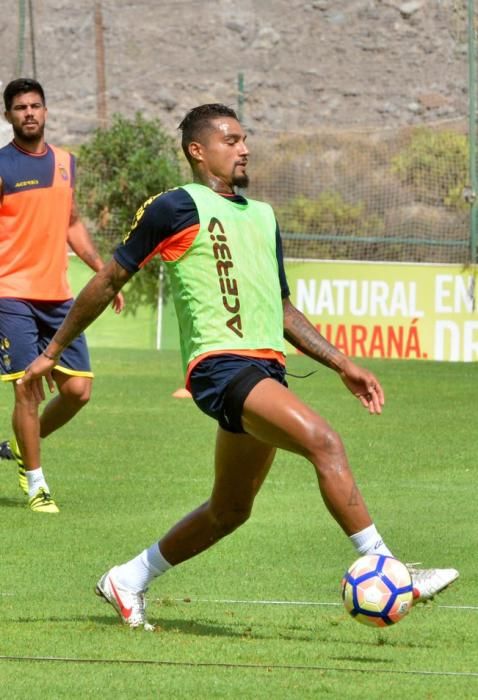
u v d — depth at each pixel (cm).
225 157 1327
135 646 1263
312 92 8938
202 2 9512
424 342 5462
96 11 9162
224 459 1302
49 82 9125
